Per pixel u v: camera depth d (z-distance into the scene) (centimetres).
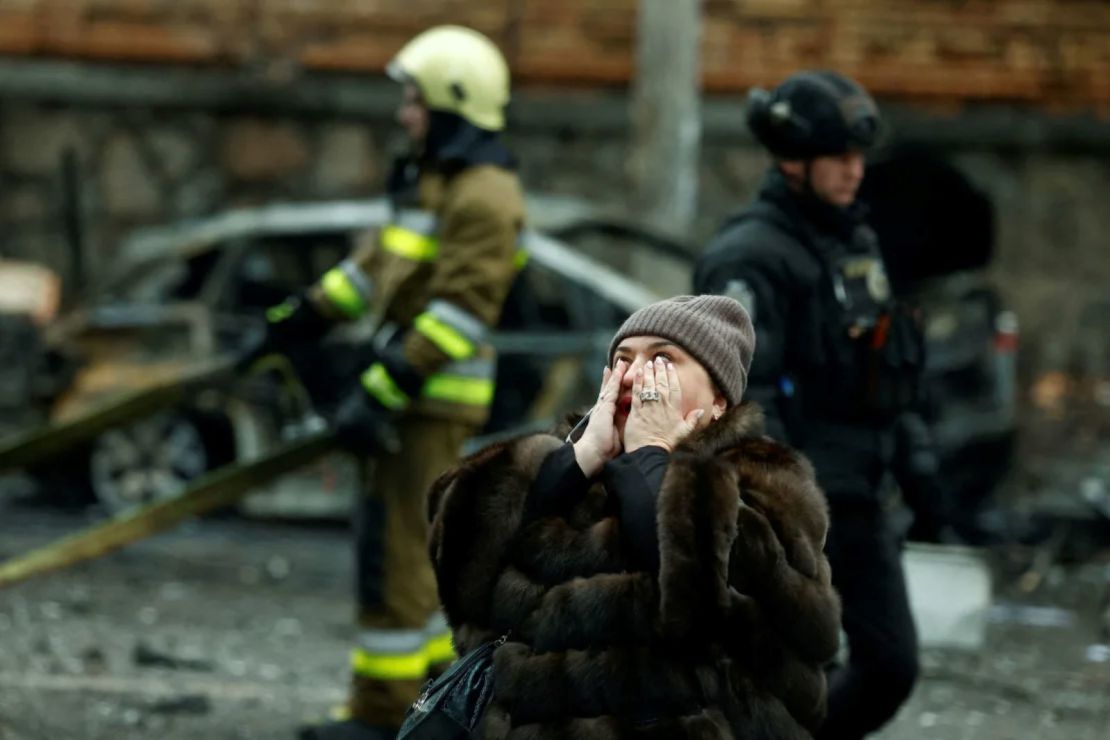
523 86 4266
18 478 3506
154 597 2541
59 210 4222
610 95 4241
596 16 4259
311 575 2788
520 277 3000
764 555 873
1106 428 3616
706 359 921
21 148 4225
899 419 1417
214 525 3206
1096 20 4284
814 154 1352
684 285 3269
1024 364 4178
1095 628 2547
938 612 2242
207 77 4216
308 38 4259
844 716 1359
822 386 1353
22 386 3234
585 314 3000
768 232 1348
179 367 3188
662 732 858
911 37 4275
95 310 3256
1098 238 4234
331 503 3075
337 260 3234
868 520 1359
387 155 4228
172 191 4219
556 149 4244
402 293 1586
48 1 4238
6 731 1678
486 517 918
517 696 879
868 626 1347
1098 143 4231
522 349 2962
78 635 2219
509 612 900
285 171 4228
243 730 1741
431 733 909
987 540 3112
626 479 888
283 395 3069
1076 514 3288
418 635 1584
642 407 910
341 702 1902
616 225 3209
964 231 3506
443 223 1571
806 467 913
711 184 4234
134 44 4228
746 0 4272
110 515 3192
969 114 4234
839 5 4262
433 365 1541
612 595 873
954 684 2114
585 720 866
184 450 3184
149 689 1916
